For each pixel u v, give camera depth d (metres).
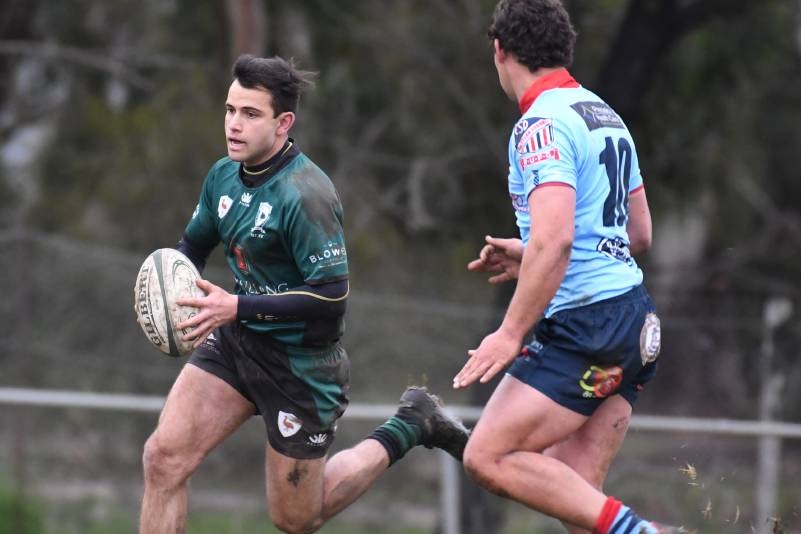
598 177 16.62
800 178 57.97
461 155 51.28
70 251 41.00
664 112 51.16
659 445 32.34
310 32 53.06
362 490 19.38
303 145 52.66
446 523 30.98
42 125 56.16
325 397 18.27
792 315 35.56
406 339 36.53
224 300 16.92
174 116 51.41
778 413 33.22
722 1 45.03
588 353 16.58
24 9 57.22
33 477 34.19
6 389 39.19
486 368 15.95
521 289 15.91
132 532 35.00
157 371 40.41
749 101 53.75
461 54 52.88
